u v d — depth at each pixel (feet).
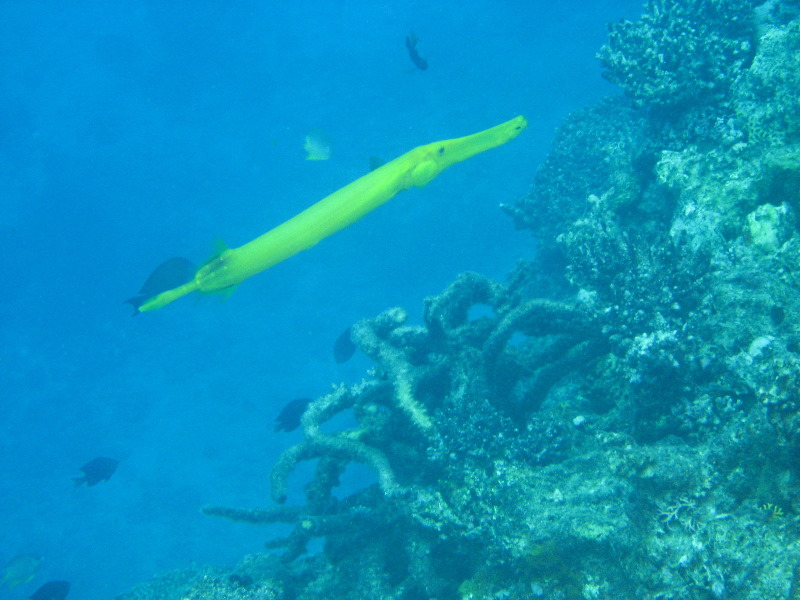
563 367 5.44
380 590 5.17
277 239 4.03
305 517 5.30
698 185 5.62
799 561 3.54
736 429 4.02
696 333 4.71
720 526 3.93
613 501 4.22
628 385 5.06
